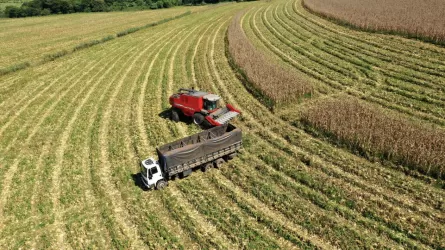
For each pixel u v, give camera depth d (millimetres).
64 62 48719
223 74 36844
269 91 29031
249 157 22094
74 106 33094
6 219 19125
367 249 14828
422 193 17531
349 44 40125
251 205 17906
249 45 42969
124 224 17984
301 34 47375
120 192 20375
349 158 20922
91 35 64812
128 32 64562
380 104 26891
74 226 18141
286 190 18828
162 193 19688
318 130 24016
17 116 32188
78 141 26609
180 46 50656
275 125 25625
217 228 16797
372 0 60500
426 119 24250
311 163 20594
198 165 20688
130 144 25484
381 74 31719
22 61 49969
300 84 29469
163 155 19266
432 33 36094
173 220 17703
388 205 16922
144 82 37781
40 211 19469
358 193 17891
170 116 28688
